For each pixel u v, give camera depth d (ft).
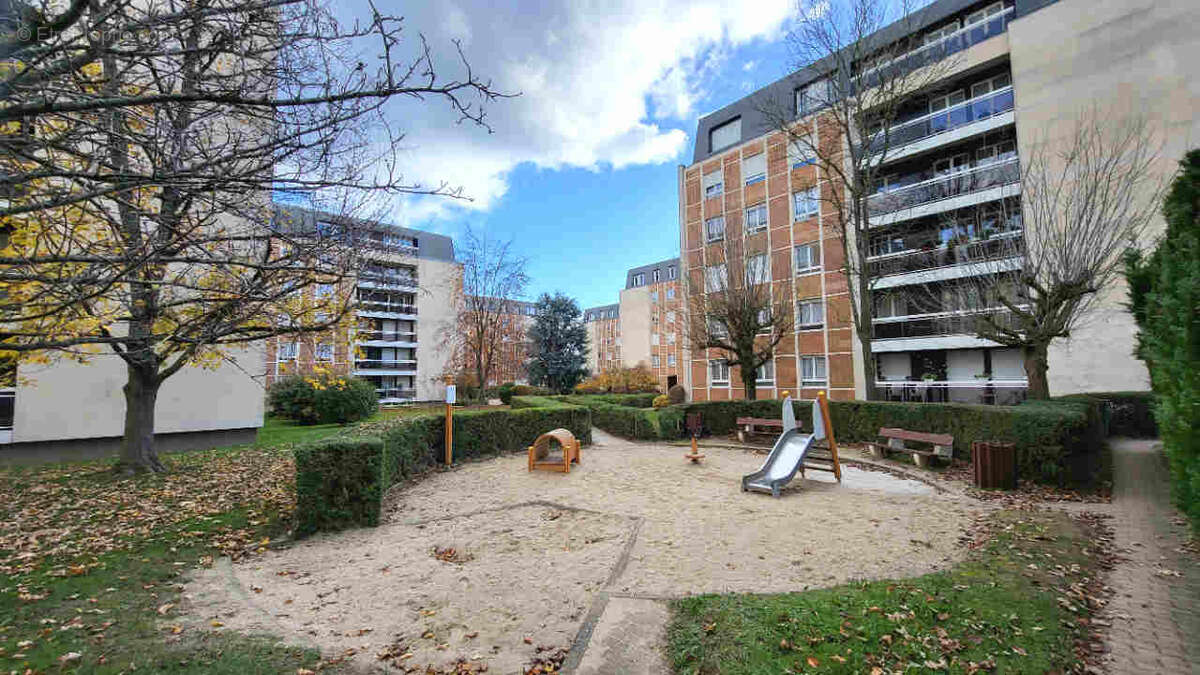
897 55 56.75
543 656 11.93
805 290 81.30
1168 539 18.99
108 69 10.91
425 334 152.66
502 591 15.60
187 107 10.96
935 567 16.61
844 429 46.44
